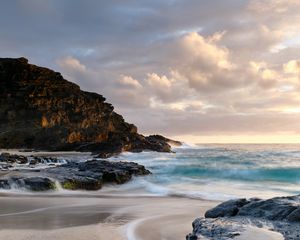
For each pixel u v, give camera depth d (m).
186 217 14.55
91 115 92.75
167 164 41.56
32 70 99.44
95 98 101.88
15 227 12.23
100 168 30.31
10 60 98.81
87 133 84.19
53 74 102.12
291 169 33.97
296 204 10.70
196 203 18.69
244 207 11.28
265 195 22.27
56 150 78.00
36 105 89.94
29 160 44.41
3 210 15.77
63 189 23.22
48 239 10.59
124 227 12.52
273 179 30.17
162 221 13.66
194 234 9.04
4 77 95.38
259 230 8.92
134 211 15.92
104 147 73.31
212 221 10.03
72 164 34.28
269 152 74.12
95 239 10.77
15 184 22.25
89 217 14.34
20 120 86.94
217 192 23.58
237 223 9.68
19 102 90.31
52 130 82.50
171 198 21.02
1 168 34.50
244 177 31.27
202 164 41.09
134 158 56.41
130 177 29.72
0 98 91.00
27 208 16.38
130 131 97.06
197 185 27.31
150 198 20.95
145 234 11.57
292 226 9.27
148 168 37.25
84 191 24.00
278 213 10.38
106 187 26.52
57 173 26.33
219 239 8.33
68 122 88.50
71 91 98.25
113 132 87.69
